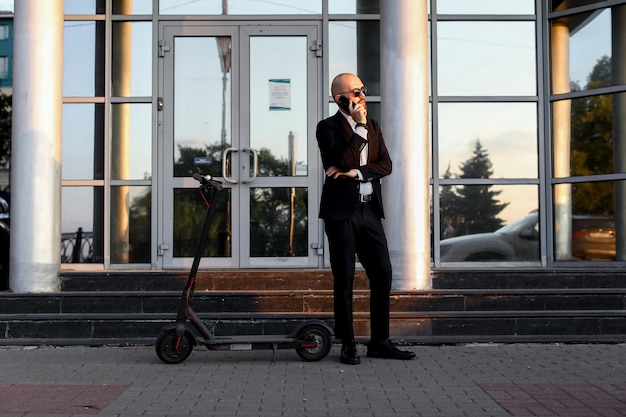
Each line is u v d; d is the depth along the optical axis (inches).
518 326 294.8
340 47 367.6
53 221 315.3
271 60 366.6
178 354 258.1
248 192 362.6
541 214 363.9
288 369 249.4
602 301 306.3
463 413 196.1
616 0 356.8
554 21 370.6
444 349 282.7
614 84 359.3
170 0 366.0
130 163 361.4
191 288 259.6
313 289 318.3
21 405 205.0
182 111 364.8
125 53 364.5
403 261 312.0
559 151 366.6
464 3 369.1
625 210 354.3
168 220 360.2
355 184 256.1
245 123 364.5
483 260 363.3
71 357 271.0
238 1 367.2
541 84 367.9
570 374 240.7
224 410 199.0
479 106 367.6
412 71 314.0
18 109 315.0
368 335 295.9
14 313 303.4
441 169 365.4
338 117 259.4
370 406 202.7
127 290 319.6
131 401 208.8
